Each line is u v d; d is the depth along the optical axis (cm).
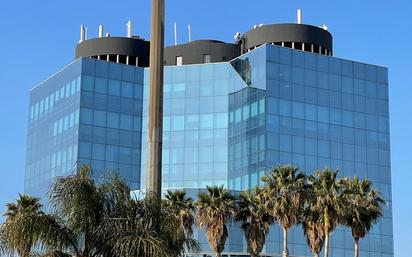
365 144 11100
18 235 2388
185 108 11300
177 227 2467
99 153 11012
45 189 11606
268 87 10531
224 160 10969
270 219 6894
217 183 10888
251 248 6825
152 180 1969
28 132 12469
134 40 12088
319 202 6512
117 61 11975
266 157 10262
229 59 11862
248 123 10694
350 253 10338
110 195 2475
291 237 9825
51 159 11581
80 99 11062
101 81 11250
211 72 11319
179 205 6981
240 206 6938
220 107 11169
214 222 6750
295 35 11369
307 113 10731
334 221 6519
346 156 10912
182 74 11431
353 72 11269
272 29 11438
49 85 12031
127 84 11388
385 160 11212
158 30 1986
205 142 11088
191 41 12038
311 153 10625
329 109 10944
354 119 11106
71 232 2438
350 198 6738
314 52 11425
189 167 11062
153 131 1962
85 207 2433
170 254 2362
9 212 6956
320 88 10944
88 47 12088
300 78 10812
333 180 6688
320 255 10044
